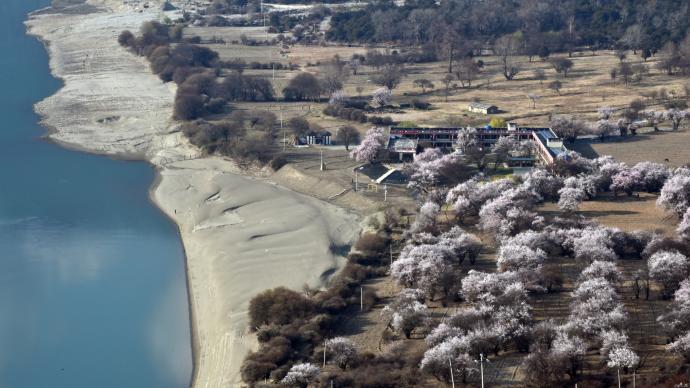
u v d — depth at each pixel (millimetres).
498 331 184500
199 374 197250
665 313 195625
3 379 197750
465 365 176250
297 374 176125
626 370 176000
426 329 196375
